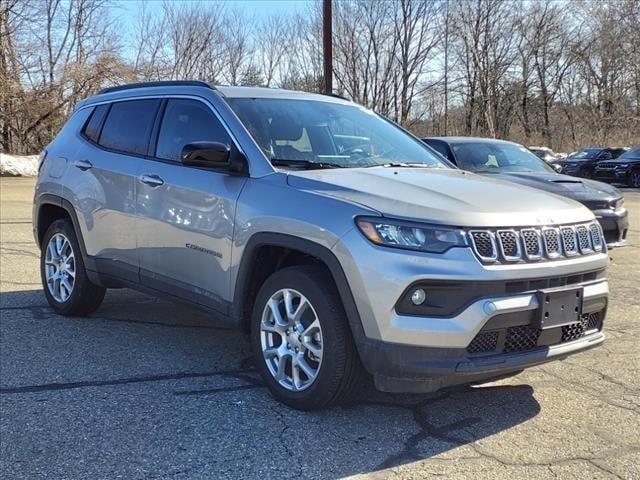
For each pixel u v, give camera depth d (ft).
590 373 15.17
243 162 13.84
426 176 13.73
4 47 95.20
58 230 19.02
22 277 23.93
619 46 140.77
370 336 11.21
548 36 153.28
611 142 135.33
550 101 157.79
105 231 17.17
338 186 12.37
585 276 12.56
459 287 10.88
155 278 15.81
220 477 10.18
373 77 135.54
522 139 153.79
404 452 11.10
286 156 14.02
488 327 11.03
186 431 11.71
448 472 10.44
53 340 16.80
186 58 128.26
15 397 13.09
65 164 18.88
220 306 14.07
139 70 105.50
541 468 10.62
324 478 10.21
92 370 14.70
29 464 10.46
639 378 14.88
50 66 101.24
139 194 16.03
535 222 11.84
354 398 13.38
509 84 154.61
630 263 29.37
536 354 11.62
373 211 11.41
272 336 13.15
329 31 58.49
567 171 95.30
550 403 13.38
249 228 13.08
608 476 10.39
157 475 10.19
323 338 11.92
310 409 12.48
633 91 141.59
